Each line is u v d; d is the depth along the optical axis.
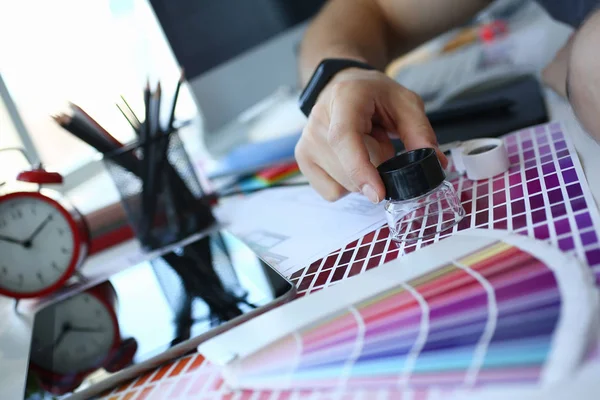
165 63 1.55
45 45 1.53
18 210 0.81
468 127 0.80
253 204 0.91
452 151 0.69
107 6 1.54
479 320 0.36
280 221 0.77
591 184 0.52
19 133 1.51
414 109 0.64
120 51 1.55
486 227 0.51
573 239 0.43
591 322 0.32
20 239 0.80
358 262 0.54
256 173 1.06
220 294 0.57
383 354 0.37
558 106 0.79
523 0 1.62
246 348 0.44
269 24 1.53
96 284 0.75
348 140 0.57
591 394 0.28
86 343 0.57
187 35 1.49
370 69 0.71
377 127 0.65
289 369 0.39
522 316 0.35
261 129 1.34
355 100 0.61
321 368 0.38
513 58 1.14
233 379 0.41
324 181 0.70
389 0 1.09
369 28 1.03
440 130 0.83
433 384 0.32
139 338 0.54
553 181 0.56
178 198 0.86
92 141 0.83
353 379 0.35
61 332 0.63
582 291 0.34
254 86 1.56
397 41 1.13
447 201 0.56
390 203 0.57
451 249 0.48
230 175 1.08
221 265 0.65
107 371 0.50
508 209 0.53
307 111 0.74
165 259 0.75
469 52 1.40
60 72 1.53
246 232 0.78
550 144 0.66
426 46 1.62
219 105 1.55
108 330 0.59
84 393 0.48
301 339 0.42
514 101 0.83
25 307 0.81
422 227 0.56
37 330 0.66
